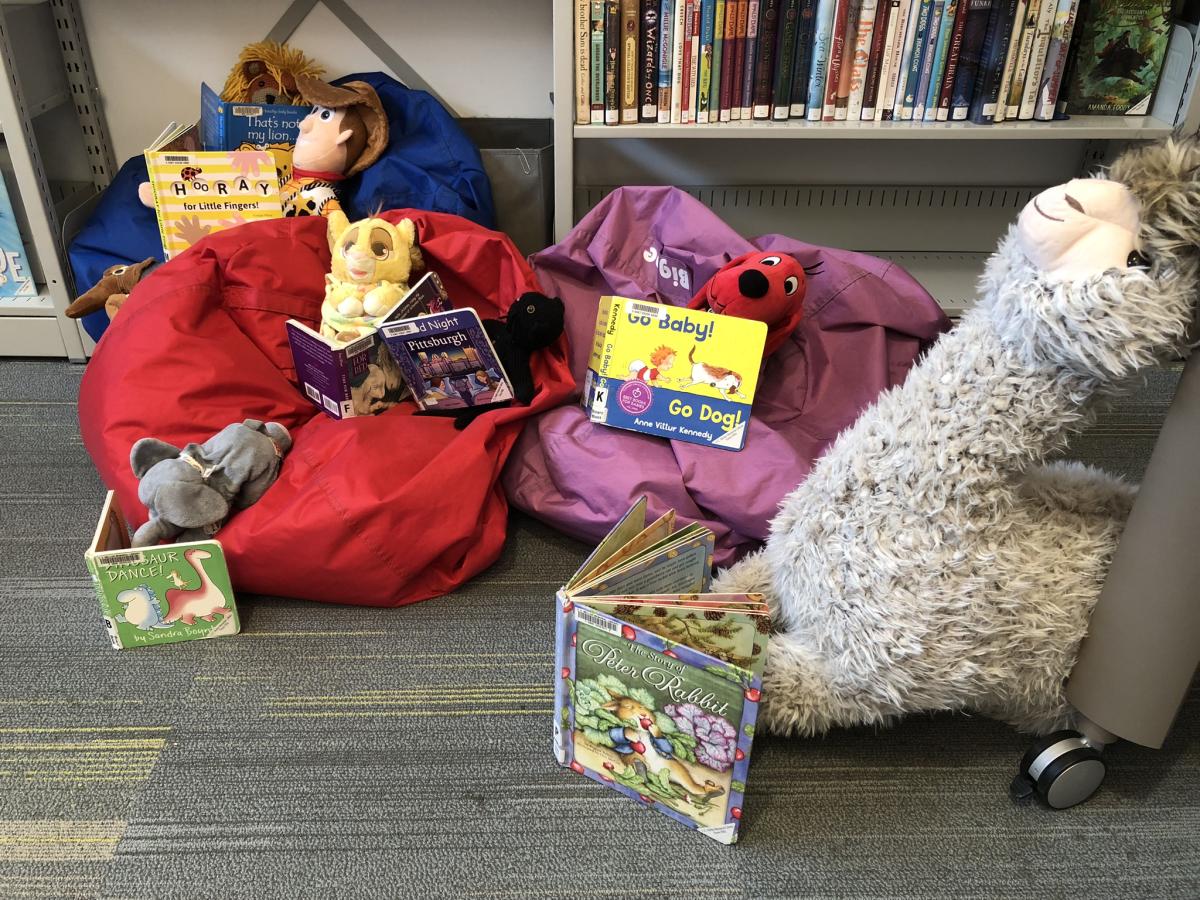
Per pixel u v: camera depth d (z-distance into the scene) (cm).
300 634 135
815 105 175
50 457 171
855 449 111
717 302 147
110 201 189
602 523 145
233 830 108
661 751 106
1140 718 103
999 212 222
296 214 184
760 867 106
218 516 131
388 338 146
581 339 168
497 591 145
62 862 105
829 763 118
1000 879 105
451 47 205
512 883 104
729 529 144
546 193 199
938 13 167
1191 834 111
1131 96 180
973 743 121
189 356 146
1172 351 92
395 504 130
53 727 120
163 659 131
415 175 185
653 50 168
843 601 108
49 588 142
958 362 103
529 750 119
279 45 191
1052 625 106
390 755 118
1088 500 114
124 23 200
